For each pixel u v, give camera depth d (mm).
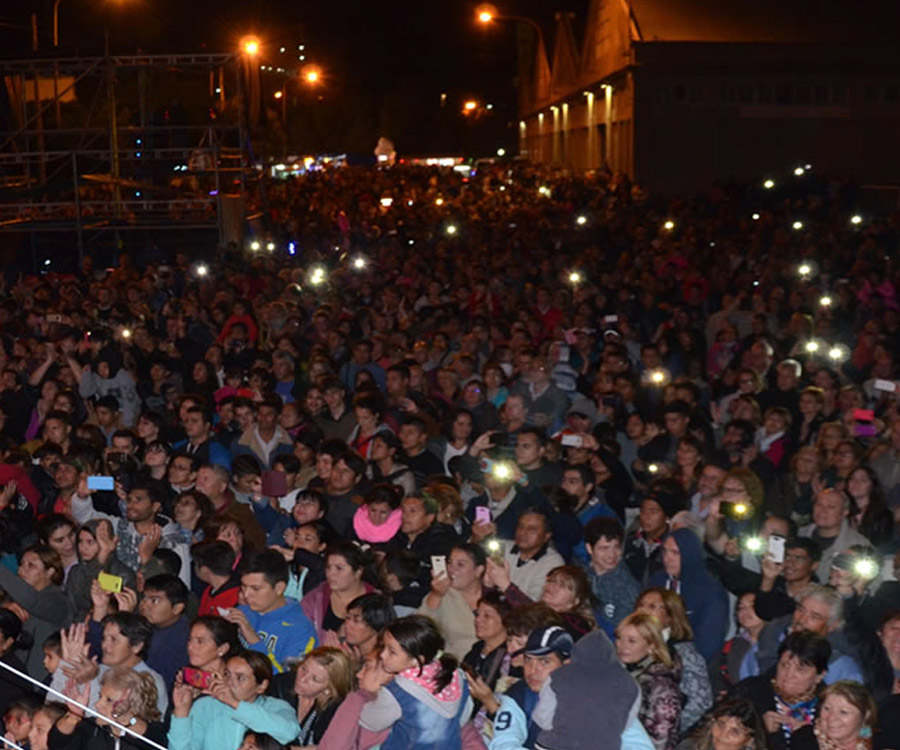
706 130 38938
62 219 24297
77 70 26375
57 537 7406
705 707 5785
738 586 6770
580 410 10500
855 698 5047
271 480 8367
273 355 12523
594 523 7121
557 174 47750
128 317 14016
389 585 6812
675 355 13203
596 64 46188
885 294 16703
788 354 13625
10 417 11461
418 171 48812
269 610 6445
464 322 15055
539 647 5160
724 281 17969
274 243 25281
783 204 29812
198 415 10031
